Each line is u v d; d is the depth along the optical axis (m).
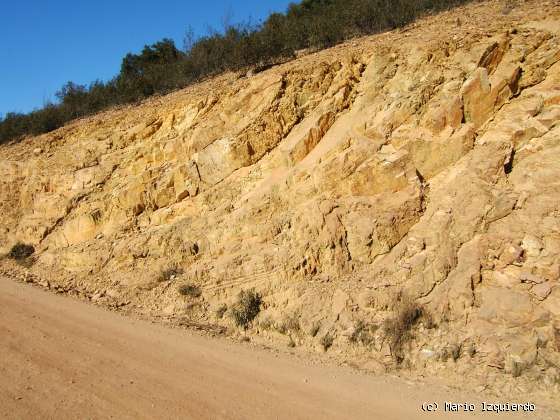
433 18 16.41
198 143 15.41
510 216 9.72
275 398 6.88
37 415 5.88
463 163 11.05
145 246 14.40
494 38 12.02
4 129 26.42
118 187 16.80
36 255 17.22
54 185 18.61
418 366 8.55
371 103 13.02
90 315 11.11
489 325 8.62
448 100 11.66
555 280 8.62
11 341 8.51
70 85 26.47
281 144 14.05
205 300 12.02
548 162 9.99
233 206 13.77
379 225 10.91
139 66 27.56
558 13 12.00
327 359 9.15
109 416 5.98
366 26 18.36
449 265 9.68
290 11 26.12
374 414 6.46
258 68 18.28
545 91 10.94
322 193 11.98
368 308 9.88
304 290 10.84
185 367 7.97
